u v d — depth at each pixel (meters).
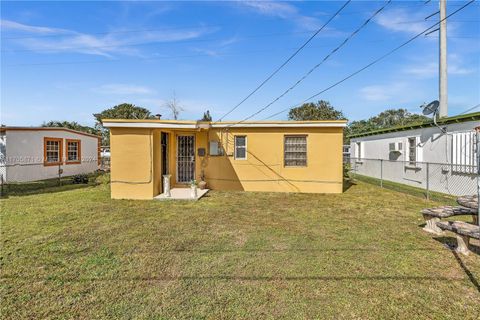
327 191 10.81
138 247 4.69
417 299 3.12
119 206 8.03
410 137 12.28
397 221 6.41
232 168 11.30
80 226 5.95
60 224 6.11
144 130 9.21
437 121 10.23
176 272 3.76
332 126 10.66
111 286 3.38
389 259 4.20
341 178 10.74
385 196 9.84
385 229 5.75
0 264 3.99
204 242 4.95
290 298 3.13
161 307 2.94
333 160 10.80
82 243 4.88
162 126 9.15
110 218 6.65
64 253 4.41
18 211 7.38
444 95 11.22
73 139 17.45
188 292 3.25
